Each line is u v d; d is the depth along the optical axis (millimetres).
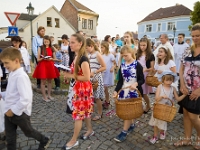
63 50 6836
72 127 3428
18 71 2117
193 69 2410
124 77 3012
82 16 28109
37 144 2811
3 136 2867
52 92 5508
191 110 2492
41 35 5625
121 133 2973
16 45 4523
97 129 3369
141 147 2809
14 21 6777
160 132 3027
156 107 2670
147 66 3830
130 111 2584
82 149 2717
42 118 3799
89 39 3506
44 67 4613
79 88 2615
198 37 2250
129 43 4656
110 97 5398
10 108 2131
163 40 5004
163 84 3004
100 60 3551
